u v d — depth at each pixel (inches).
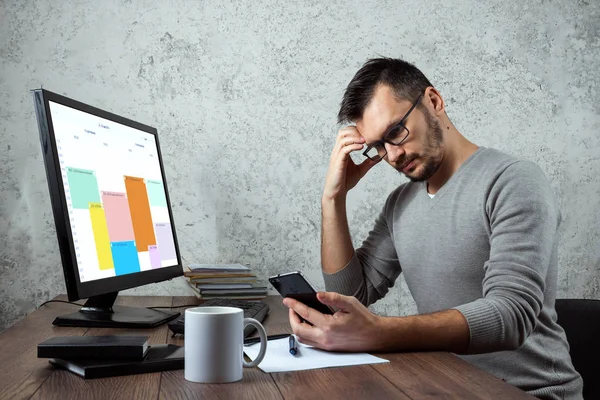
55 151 50.3
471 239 61.1
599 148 95.6
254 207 90.0
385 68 61.8
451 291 63.0
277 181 90.4
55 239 86.0
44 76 86.0
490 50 93.6
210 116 89.1
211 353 37.1
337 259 68.8
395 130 60.8
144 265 64.6
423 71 92.6
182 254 88.7
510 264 52.0
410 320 47.2
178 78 88.7
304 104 90.7
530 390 59.1
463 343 47.5
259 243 90.0
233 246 89.6
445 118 64.2
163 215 72.9
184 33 88.7
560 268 94.4
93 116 58.7
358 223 91.7
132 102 87.7
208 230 89.2
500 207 57.5
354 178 71.2
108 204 58.7
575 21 95.1
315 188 90.9
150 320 57.9
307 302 48.8
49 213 85.9
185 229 88.8
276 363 42.6
